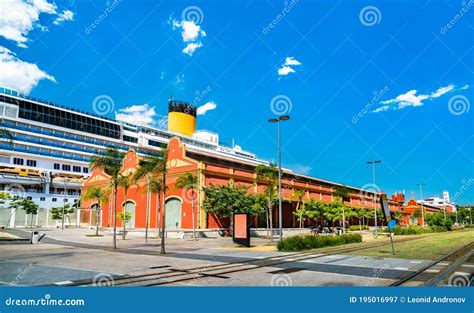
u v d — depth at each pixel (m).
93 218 66.00
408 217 106.75
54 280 12.45
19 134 76.31
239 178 48.56
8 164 74.25
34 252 23.67
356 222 80.19
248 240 28.02
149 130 99.75
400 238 41.97
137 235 43.59
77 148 84.94
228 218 45.97
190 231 39.84
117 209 57.50
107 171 29.11
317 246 26.50
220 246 28.47
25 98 79.62
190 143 100.38
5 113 74.38
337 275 13.29
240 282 11.97
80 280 12.44
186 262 17.45
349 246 28.11
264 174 36.00
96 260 18.58
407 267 15.24
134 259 19.00
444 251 22.95
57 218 67.38
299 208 58.56
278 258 19.09
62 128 82.06
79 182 82.12
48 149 80.25
